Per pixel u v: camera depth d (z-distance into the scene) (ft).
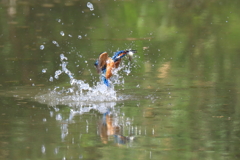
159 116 44.04
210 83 56.90
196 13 105.19
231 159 33.09
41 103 49.21
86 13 104.53
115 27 93.09
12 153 34.35
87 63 67.36
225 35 86.43
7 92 53.31
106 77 51.78
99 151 34.88
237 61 68.44
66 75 61.67
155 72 63.57
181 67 66.08
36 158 33.32
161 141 36.99
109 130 39.83
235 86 55.16
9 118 43.42
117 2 114.52
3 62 67.10
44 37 83.76
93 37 84.58
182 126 40.75
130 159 33.01
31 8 108.47
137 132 39.22
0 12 103.96
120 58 52.54
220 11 106.63
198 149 35.09
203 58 70.95
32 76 60.64
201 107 46.88
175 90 54.08
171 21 98.07
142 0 116.88
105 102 49.90
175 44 80.23
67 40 81.97
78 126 40.98
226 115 43.98
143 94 52.75
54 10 107.14
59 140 37.29
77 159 33.01
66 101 50.19
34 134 38.70
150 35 87.04
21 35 84.94
